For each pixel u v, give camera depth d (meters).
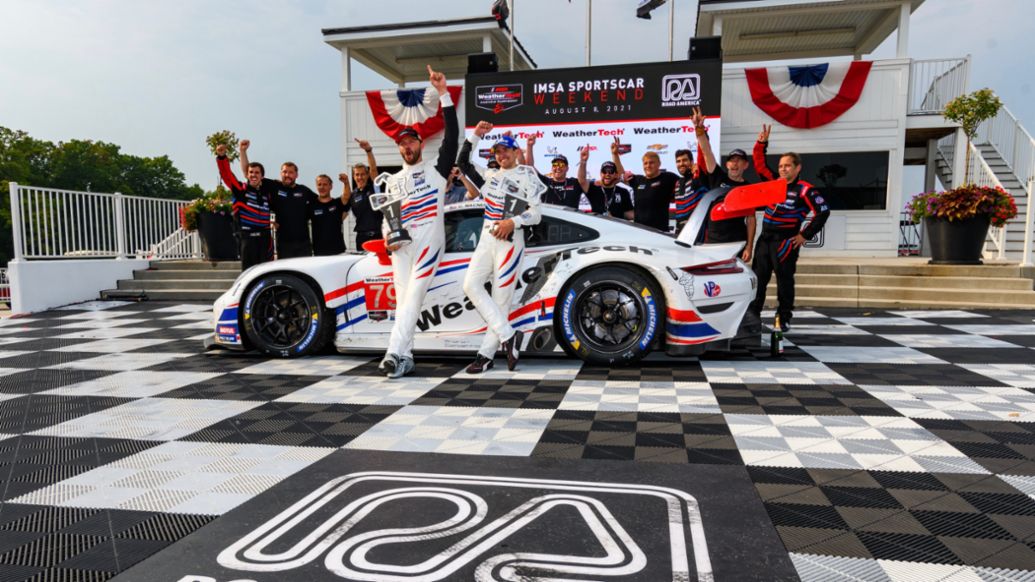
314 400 2.99
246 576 1.37
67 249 8.33
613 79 9.80
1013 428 2.39
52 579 1.36
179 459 2.17
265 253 5.93
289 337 4.26
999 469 1.96
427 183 3.54
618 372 3.55
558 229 3.88
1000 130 11.52
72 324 6.36
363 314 4.03
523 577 1.34
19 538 1.57
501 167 3.54
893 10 11.66
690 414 2.64
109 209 9.10
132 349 4.67
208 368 3.85
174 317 6.87
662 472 1.97
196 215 9.69
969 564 1.37
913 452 2.13
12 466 2.12
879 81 10.51
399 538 1.53
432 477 1.95
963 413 2.61
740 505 1.71
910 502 1.72
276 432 2.47
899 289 7.04
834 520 1.61
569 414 2.67
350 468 2.04
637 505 1.71
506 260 3.52
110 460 2.17
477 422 2.57
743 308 3.69
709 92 9.51
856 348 4.27
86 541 1.55
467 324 3.84
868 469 1.98
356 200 5.84
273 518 1.67
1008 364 3.65
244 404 2.93
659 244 3.73
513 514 1.67
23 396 3.15
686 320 3.61
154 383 3.42
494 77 10.25
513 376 3.49
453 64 15.69
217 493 1.85
